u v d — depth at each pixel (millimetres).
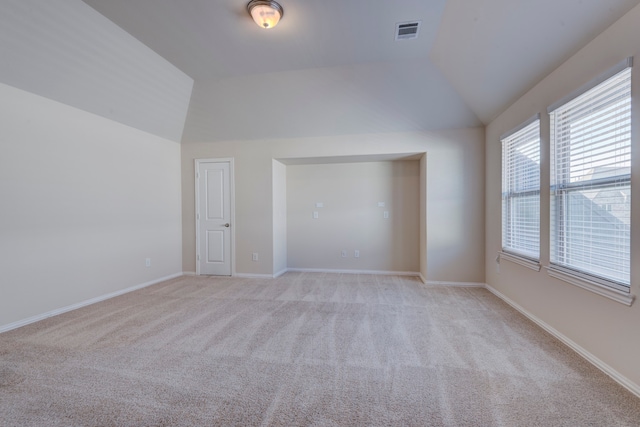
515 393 1627
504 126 3262
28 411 1485
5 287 2521
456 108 3652
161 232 4332
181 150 4734
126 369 1883
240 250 4566
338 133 4207
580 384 1707
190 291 3746
